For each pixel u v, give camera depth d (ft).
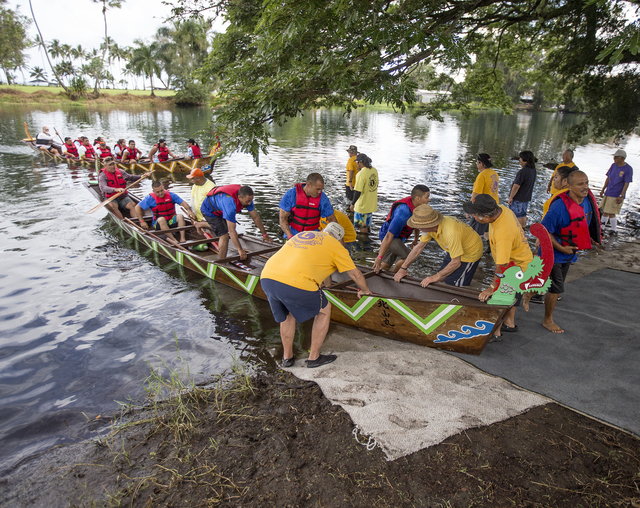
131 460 9.30
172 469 8.87
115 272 20.85
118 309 17.07
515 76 166.81
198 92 197.57
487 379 11.44
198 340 14.80
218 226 19.57
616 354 12.33
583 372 11.56
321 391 11.31
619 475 7.97
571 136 39.11
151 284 19.54
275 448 9.27
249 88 16.21
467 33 31.58
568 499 7.50
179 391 11.28
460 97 29.58
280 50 15.99
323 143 71.87
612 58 9.54
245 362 13.41
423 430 9.30
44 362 13.48
